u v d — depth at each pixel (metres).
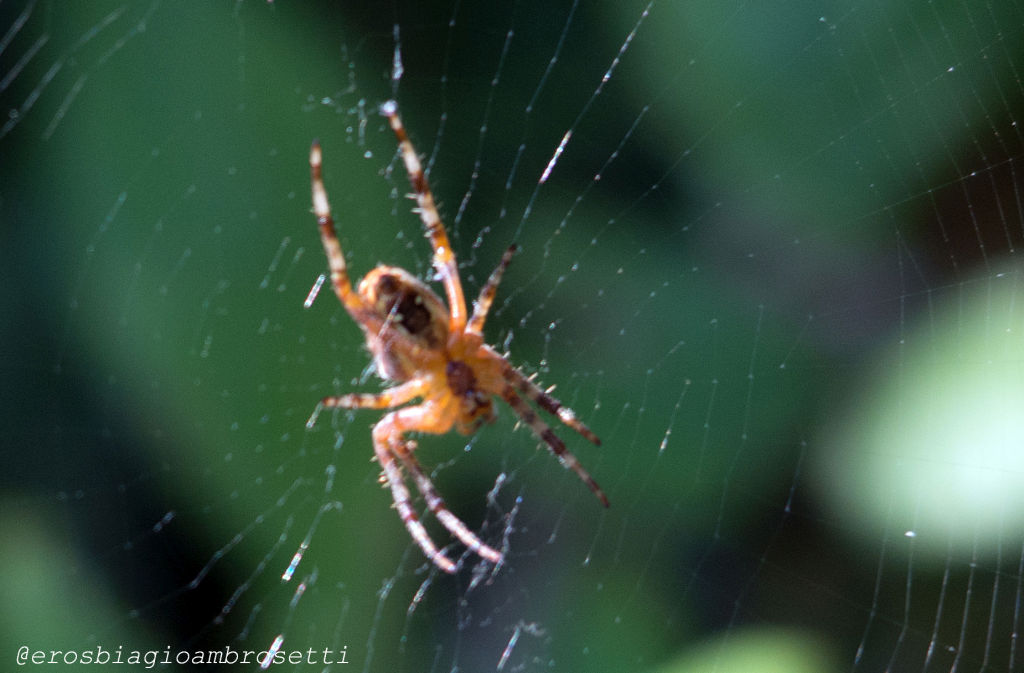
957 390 0.28
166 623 0.28
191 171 0.28
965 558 0.28
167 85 0.28
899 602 0.28
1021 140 0.28
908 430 0.28
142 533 0.28
